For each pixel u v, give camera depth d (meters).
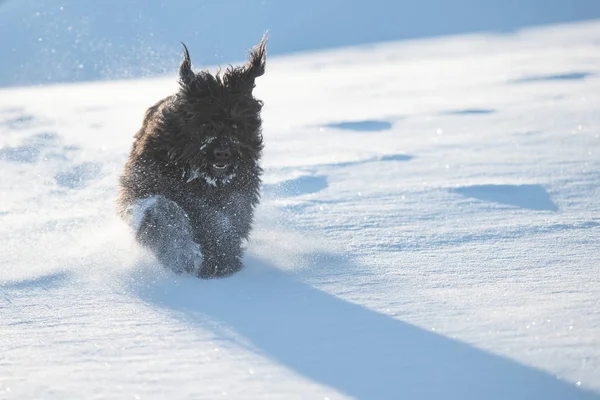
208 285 11.03
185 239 11.81
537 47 62.31
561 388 7.52
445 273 11.13
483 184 16.64
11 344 8.87
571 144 21.41
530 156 20.02
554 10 101.94
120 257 12.31
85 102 37.09
